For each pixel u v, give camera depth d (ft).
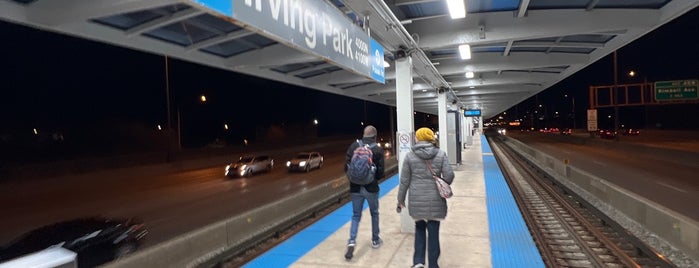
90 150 129.90
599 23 28.99
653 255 18.89
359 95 74.23
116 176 75.20
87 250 22.76
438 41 31.37
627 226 26.21
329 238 21.13
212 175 81.82
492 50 43.73
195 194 55.83
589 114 141.08
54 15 18.42
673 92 110.73
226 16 7.04
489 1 28.07
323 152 155.74
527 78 57.82
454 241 20.13
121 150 138.41
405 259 17.56
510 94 84.12
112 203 50.01
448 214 26.58
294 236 21.89
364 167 17.49
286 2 9.23
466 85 59.72
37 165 64.18
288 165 84.23
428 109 135.54
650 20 28.43
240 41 34.35
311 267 16.84
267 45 35.91
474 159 72.90
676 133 151.74
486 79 59.41
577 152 100.12
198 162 98.84
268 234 24.56
